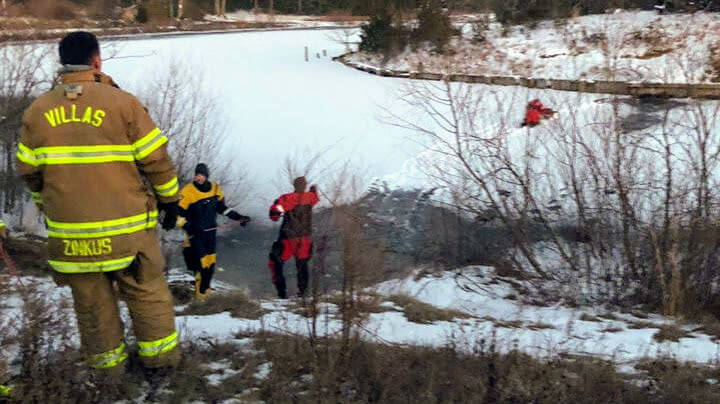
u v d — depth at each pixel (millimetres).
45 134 3838
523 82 14375
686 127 10625
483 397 4145
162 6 54438
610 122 10055
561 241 10000
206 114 19375
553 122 11750
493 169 10820
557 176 11352
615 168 9555
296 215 7770
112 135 3869
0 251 4617
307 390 4199
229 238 13875
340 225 4949
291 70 33250
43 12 20203
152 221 4059
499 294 8898
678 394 4441
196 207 8836
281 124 22547
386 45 34031
